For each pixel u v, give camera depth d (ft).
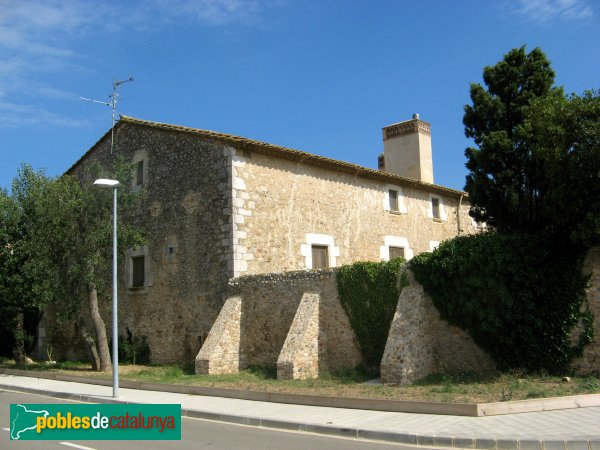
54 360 80.18
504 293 43.11
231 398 41.86
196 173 63.46
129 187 72.13
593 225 39.78
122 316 70.33
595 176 40.27
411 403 32.89
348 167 70.95
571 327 42.50
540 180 49.24
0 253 71.36
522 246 43.93
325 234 68.03
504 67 55.47
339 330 51.57
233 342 56.24
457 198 92.02
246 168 61.00
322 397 36.91
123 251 65.77
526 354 43.57
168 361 63.57
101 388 50.11
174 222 65.31
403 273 48.44
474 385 40.81
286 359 49.08
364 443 27.02
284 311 54.90
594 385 37.01
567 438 24.45
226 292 58.59
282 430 31.19
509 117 54.85
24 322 84.89
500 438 25.08
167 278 65.10
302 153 65.05
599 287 41.88
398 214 79.30
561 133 40.91
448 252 46.24
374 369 48.93
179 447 26.81
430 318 47.65
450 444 25.72
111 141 77.25
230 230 58.75
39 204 64.34
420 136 97.04
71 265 63.10
